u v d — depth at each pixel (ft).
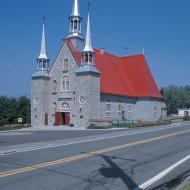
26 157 54.90
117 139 91.50
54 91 205.36
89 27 194.70
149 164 49.47
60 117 201.36
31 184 35.12
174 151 65.41
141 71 243.40
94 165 47.57
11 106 229.66
